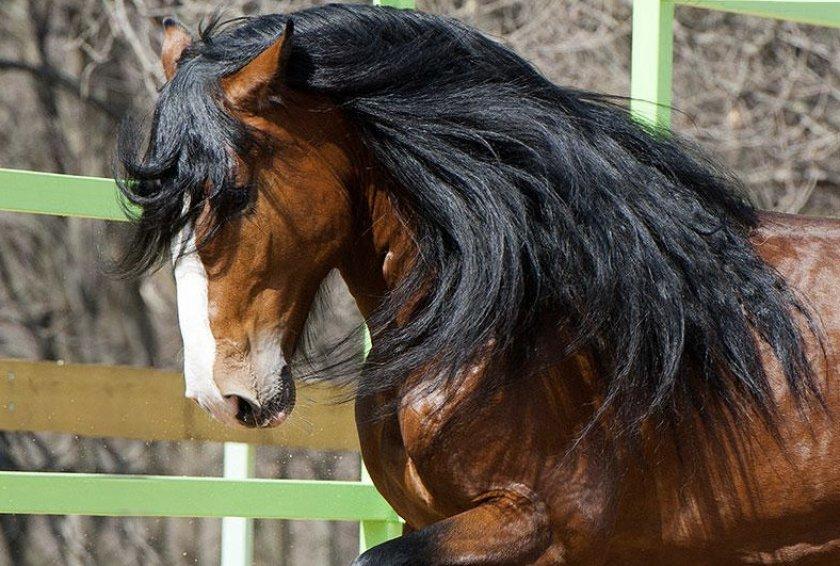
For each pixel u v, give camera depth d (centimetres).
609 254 444
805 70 1455
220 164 410
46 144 1459
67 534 1489
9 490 533
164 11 1367
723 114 1490
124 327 1477
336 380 473
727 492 464
